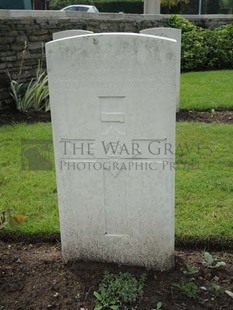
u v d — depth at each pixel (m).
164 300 2.22
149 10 12.07
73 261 2.56
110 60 2.13
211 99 7.02
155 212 2.38
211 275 2.43
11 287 2.36
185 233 2.81
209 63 11.61
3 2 11.76
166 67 2.09
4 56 6.19
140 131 2.24
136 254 2.48
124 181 2.35
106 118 2.24
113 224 2.45
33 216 3.13
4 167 4.14
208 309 2.15
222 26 12.38
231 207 3.19
